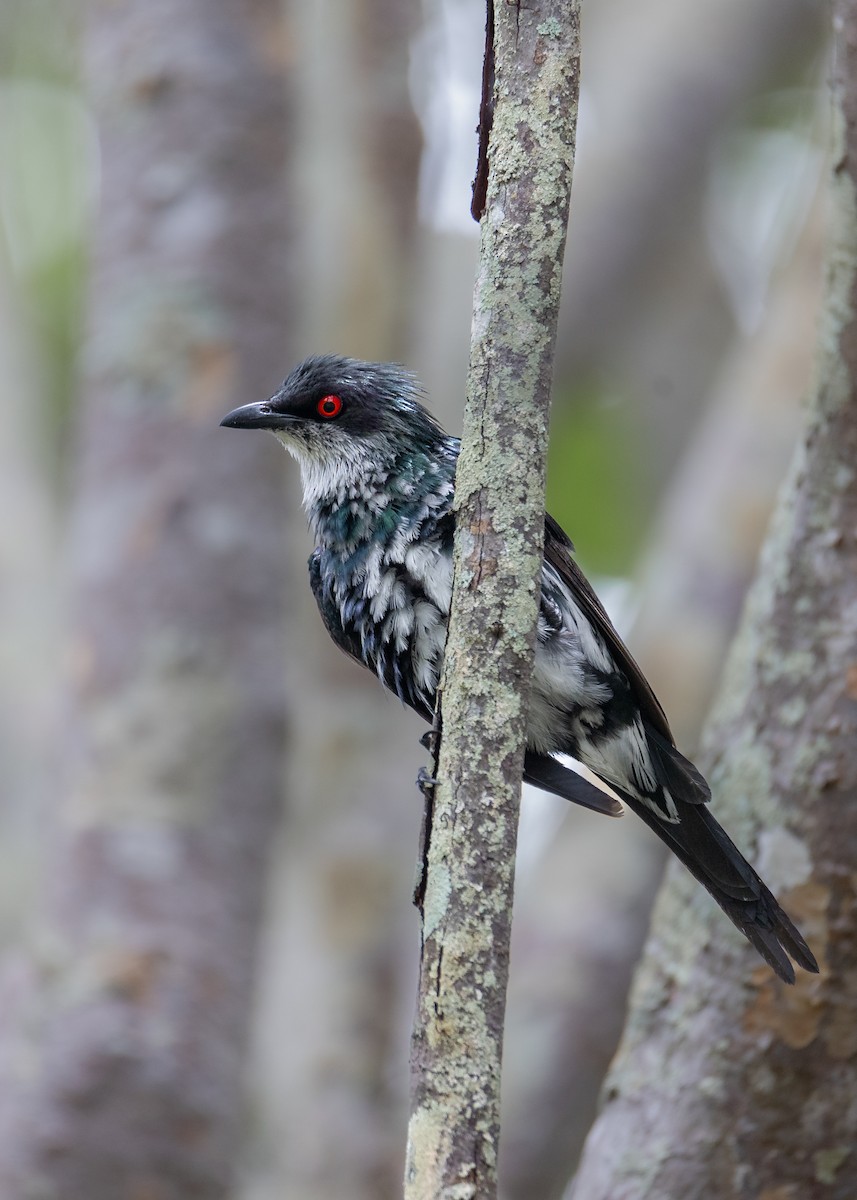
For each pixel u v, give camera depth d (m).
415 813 13.70
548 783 9.16
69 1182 10.30
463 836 5.77
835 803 7.81
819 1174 7.77
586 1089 12.37
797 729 7.93
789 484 8.15
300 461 9.95
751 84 17.73
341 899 13.12
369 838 13.27
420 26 14.71
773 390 13.66
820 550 7.91
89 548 11.99
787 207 16.17
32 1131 10.35
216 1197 10.60
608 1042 12.52
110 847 11.05
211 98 12.94
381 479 9.51
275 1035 12.77
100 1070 10.48
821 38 17.72
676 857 8.39
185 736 11.34
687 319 18.59
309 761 13.47
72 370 17.09
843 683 7.85
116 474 12.11
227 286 12.54
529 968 12.82
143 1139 10.45
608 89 17.72
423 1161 5.54
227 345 12.38
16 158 17.28
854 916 7.76
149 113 12.98
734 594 13.16
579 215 17.30
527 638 5.91
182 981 10.78
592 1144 8.14
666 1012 8.09
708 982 7.98
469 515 6.00
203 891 11.05
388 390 9.86
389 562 9.37
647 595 13.64
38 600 13.27
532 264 6.02
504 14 6.12
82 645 11.70
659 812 8.91
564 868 13.23
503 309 6.04
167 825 11.12
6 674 12.78
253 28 13.17
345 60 14.13
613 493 18.84
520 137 6.07
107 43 13.26
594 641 9.12
